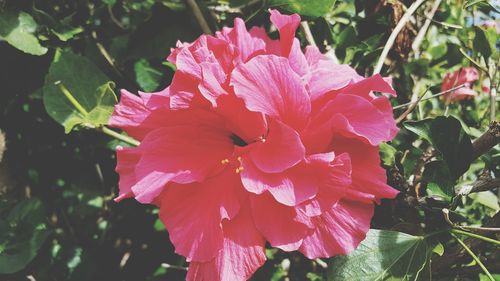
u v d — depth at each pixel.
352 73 0.30
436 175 0.31
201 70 0.27
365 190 0.26
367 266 0.29
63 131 0.45
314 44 0.37
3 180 0.43
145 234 0.46
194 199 0.27
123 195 0.28
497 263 0.31
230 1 0.40
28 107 0.44
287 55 0.29
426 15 0.42
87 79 0.36
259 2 0.39
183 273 0.44
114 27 0.44
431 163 0.31
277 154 0.26
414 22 0.41
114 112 0.29
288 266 0.42
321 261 0.40
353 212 0.27
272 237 0.26
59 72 0.36
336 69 0.29
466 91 0.40
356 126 0.26
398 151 0.35
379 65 0.36
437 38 0.46
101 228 0.47
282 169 0.26
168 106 0.28
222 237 0.26
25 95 0.43
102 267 0.46
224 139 0.28
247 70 0.26
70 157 0.46
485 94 0.45
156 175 0.27
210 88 0.26
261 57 0.27
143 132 0.29
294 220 0.26
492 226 0.31
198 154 0.28
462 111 0.43
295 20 0.29
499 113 0.42
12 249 0.39
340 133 0.26
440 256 0.32
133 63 0.42
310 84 0.28
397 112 0.39
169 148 0.27
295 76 0.27
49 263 0.42
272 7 0.37
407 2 0.41
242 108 0.27
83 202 0.47
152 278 0.45
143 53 0.41
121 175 0.28
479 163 0.43
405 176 0.35
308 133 0.27
